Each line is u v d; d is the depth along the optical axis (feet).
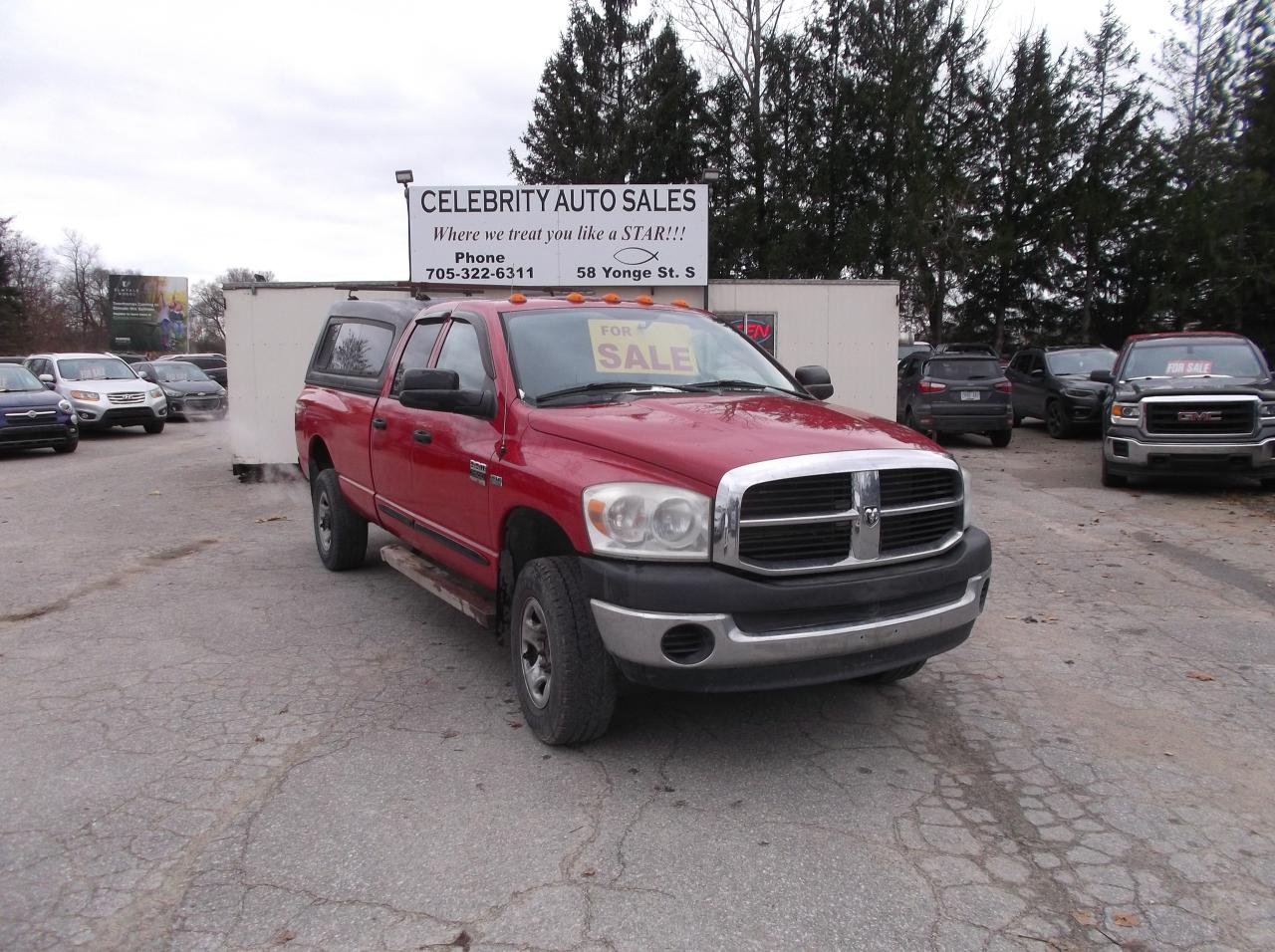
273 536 28.89
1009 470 43.52
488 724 14.08
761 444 11.96
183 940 8.91
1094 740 13.55
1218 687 15.66
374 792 11.89
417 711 14.61
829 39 108.88
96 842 10.66
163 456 53.83
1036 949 8.77
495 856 10.36
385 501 19.16
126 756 12.96
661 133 112.27
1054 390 58.59
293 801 11.66
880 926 9.12
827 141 109.09
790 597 11.29
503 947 8.79
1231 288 74.49
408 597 21.43
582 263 45.21
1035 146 107.24
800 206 108.58
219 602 21.06
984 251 99.76
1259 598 21.15
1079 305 107.76
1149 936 8.98
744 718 14.32
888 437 12.91
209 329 318.24
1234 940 8.93
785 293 45.44
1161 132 91.56
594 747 13.25
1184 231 78.13
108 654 17.42
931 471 12.68
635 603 11.37
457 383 15.03
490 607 15.14
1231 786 12.10
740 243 108.88
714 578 11.18
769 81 110.42
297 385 40.63
